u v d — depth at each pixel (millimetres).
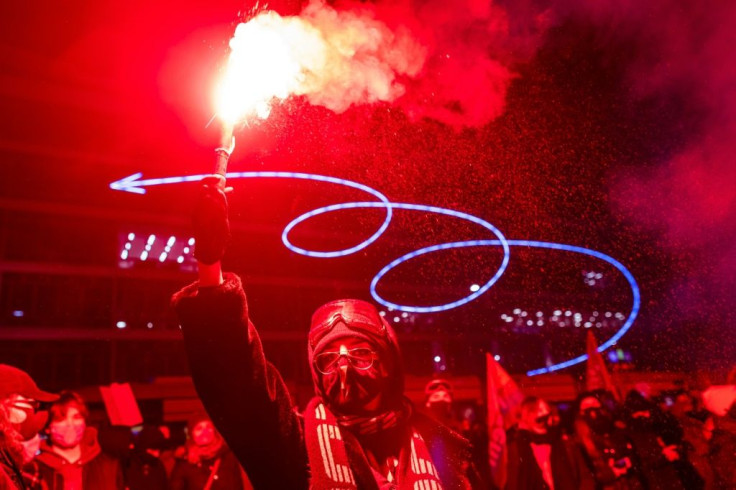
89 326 34750
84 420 5156
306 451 1946
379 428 2018
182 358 36531
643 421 7277
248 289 38531
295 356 38562
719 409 6754
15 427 3766
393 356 2104
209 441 6129
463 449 2184
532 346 37188
